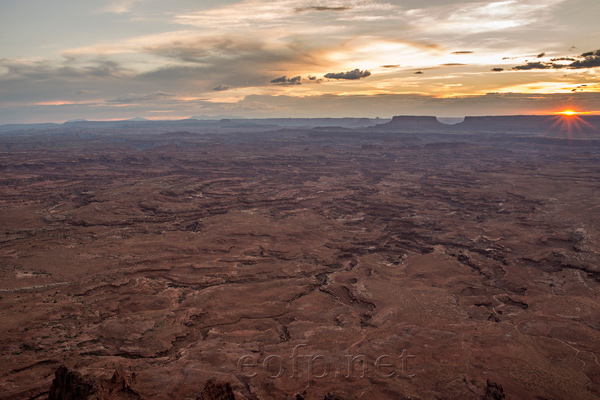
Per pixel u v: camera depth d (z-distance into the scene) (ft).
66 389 136.15
